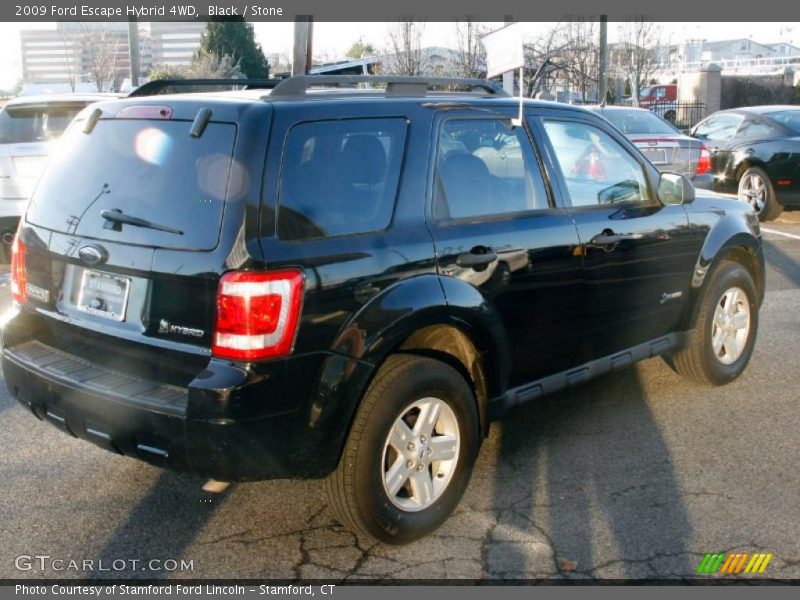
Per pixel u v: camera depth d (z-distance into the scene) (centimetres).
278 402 341
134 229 366
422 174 403
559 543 390
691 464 468
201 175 355
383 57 2388
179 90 746
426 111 415
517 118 457
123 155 387
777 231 1231
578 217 471
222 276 337
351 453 364
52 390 378
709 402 561
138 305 365
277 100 371
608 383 600
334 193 369
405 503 389
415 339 390
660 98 3631
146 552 385
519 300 435
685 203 527
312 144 366
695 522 406
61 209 402
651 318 524
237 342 335
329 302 352
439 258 395
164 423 340
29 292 418
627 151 521
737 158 1332
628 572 367
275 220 346
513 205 445
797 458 474
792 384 593
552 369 469
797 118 1313
